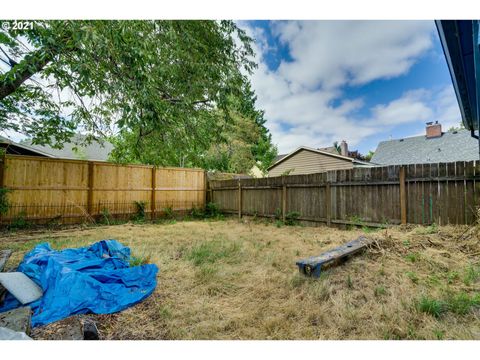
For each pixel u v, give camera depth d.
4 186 5.63
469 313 1.82
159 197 8.34
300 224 6.53
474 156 11.62
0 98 3.22
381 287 2.29
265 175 20.70
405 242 3.34
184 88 4.71
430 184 4.35
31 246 4.05
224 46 5.29
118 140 6.03
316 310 2.00
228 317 1.96
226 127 6.48
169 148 5.21
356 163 12.34
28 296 2.03
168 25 3.91
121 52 2.83
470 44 2.16
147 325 1.85
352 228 5.36
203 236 5.27
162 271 2.98
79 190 6.75
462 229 3.60
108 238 4.93
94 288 2.14
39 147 9.66
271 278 2.72
